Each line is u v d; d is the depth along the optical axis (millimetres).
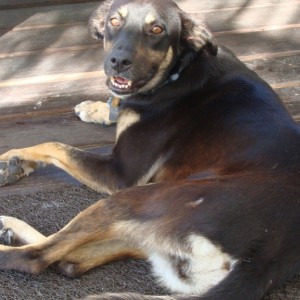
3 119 3318
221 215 2168
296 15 4633
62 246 2342
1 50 3945
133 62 2588
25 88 3570
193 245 2182
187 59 2725
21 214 2732
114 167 2740
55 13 4484
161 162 2670
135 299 1979
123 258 2514
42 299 2320
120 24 2664
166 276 2350
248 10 4664
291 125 2570
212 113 2629
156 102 2709
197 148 2592
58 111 3414
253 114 2578
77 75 3736
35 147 2885
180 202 2260
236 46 4137
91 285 2396
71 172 2801
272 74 3850
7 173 2859
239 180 2281
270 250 2127
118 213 2330
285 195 2227
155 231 2268
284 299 2365
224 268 2145
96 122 3342
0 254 2332
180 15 2727
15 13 4441
